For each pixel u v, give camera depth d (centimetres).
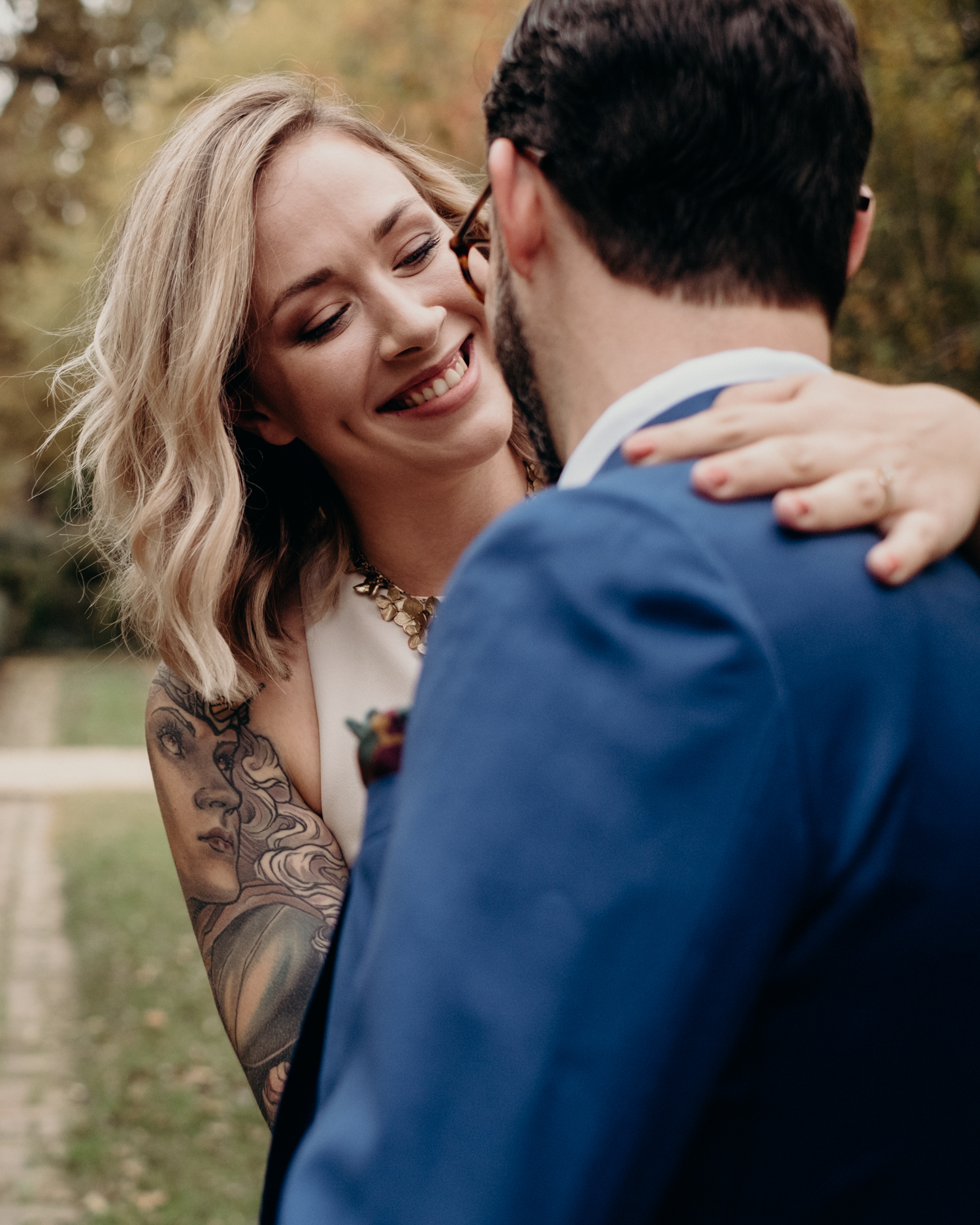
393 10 918
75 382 187
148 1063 511
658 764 66
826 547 73
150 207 150
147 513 150
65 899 762
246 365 153
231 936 139
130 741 1438
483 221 160
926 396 81
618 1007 64
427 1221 63
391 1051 66
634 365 82
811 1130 69
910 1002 70
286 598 159
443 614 75
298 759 151
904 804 69
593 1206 63
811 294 82
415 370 146
